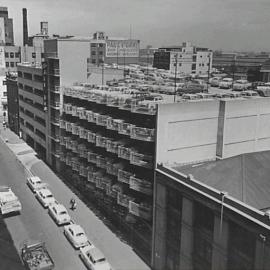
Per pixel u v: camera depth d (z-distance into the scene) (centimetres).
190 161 3831
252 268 2462
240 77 11250
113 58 16650
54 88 6166
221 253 2728
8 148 8444
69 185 6062
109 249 4069
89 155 5084
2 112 12488
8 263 3766
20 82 8712
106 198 4869
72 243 4153
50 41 6219
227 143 3975
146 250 3947
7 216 4919
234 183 3130
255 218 2414
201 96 4644
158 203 3481
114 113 4766
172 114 3600
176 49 17975
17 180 6375
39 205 5306
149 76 8081
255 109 4138
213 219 2822
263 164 3444
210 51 17250
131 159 4038
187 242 3109
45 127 7100
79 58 6162
